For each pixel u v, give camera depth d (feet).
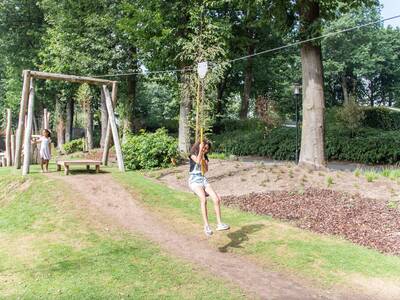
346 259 23.18
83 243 25.96
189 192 40.50
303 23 45.21
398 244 25.43
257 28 88.84
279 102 126.62
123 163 52.47
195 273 21.29
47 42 96.37
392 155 61.16
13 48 109.50
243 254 24.54
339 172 42.80
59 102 111.75
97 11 79.36
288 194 36.47
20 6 106.22
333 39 166.09
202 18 59.31
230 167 48.37
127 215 32.94
